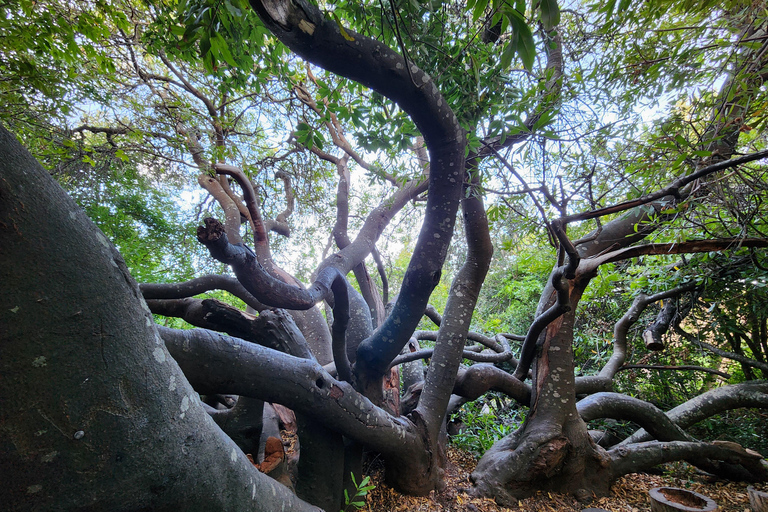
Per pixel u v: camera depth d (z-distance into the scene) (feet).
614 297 19.36
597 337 19.56
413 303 9.23
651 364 17.93
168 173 17.08
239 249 4.85
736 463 12.83
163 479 3.57
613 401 13.43
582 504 11.05
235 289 10.61
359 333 12.64
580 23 8.86
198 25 4.98
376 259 18.70
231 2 4.49
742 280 14.83
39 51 9.21
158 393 3.57
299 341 9.61
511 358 15.28
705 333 18.43
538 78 8.11
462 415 16.65
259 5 4.59
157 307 10.99
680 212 10.11
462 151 7.71
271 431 12.59
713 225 11.02
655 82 8.22
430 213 8.52
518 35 4.04
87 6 10.32
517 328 25.35
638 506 11.27
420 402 11.32
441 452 12.35
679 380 18.65
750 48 7.39
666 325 16.88
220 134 14.02
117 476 3.20
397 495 10.52
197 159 14.57
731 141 9.61
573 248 8.32
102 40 11.07
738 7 7.61
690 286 14.78
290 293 5.58
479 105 7.38
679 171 8.69
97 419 3.07
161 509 3.69
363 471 11.66
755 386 14.02
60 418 2.89
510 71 8.46
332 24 5.44
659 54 8.44
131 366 3.35
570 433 11.64
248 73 9.05
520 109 7.02
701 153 7.02
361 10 6.43
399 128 7.89
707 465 12.96
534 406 12.42
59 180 14.17
